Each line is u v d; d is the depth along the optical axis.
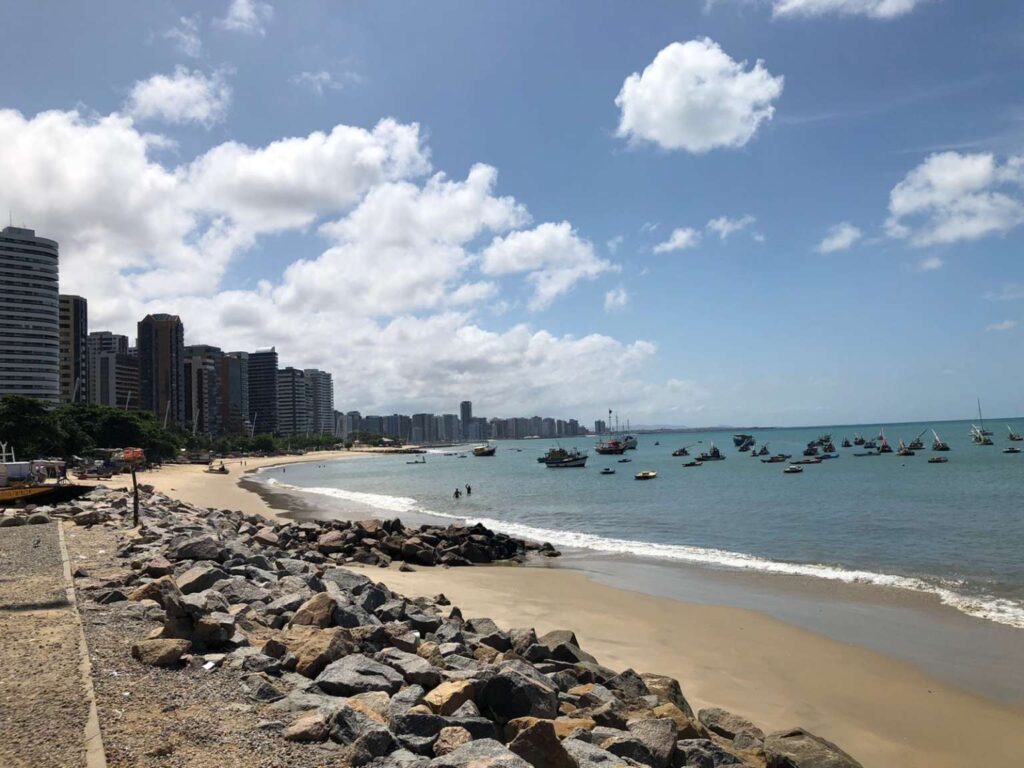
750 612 19.39
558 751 7.35
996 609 19.31
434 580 25.02
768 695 13.21
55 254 133.88
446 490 79.00
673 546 32.84
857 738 11.38
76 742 6.70
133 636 10.43
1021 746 11.10
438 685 9.71
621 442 168.00
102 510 30.31
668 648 16.08
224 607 12.91
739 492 63.28
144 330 192.88
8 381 126.69
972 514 42.25
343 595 16.22
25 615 11.45
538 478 98.06
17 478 37.66
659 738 8.76
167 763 6.45
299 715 7.85
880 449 128.50
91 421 107.00
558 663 12.24
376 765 6.74
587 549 32.94
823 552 29.88
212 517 35.97
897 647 16.09
